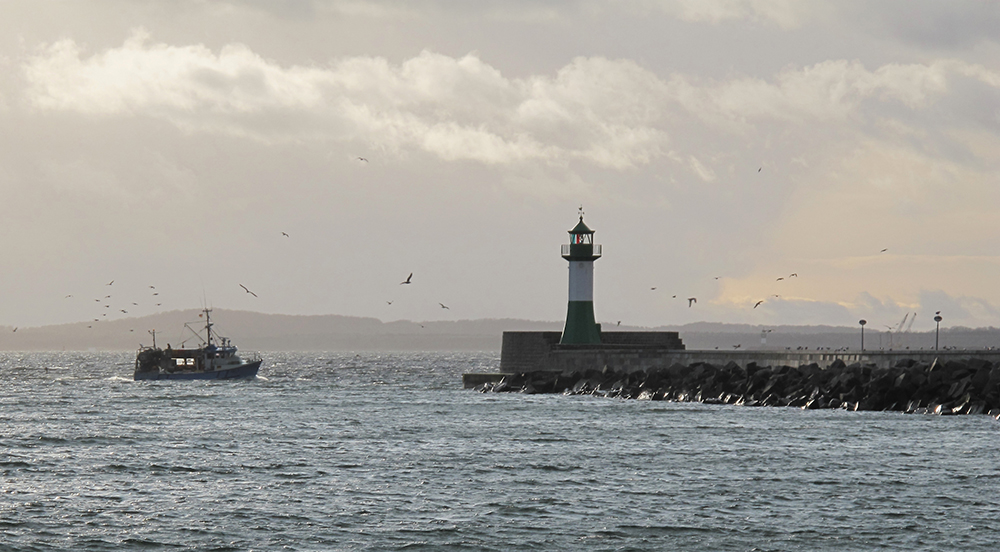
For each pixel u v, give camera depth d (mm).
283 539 73125
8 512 80438
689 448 112625
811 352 175625
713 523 77250
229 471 99125
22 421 148625
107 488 90438
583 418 145625
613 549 71000
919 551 70375
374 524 77062
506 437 123625
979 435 121500
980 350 165375
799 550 70688
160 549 70875
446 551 70500
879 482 92000
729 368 181125
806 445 114375
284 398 196625
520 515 79812
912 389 151500
